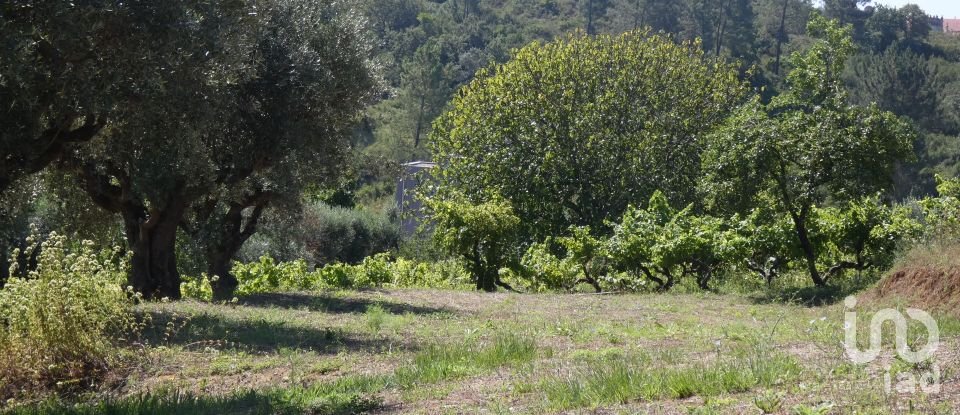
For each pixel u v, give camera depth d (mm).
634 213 22516
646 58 31750
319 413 6531
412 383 7520
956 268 12047
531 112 30969
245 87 14680
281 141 14945
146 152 13531
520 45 74625
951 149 49531
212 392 7777
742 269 20250
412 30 80062
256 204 18891
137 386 8094
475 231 22703
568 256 24016
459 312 14734
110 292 8766
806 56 17922
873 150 16688
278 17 15148
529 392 6848
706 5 68812
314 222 25688
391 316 13305
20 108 10016
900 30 78000
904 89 54938
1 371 7891
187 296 17000
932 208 19328
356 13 16766
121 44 10391
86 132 11414
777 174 17453
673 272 21328
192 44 10805
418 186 32531
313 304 15680
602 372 6809
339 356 9453
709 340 9828
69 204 16281
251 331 11227
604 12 88938
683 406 5836
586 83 31281
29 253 8594
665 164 30672
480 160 31078
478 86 32469
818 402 5617
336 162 16531
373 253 41625
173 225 15594
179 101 11352
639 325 12086
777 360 7016
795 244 18078
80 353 8250
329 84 15180
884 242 18328
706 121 31125
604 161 30312
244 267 22750
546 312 14672
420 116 60469
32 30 9523
